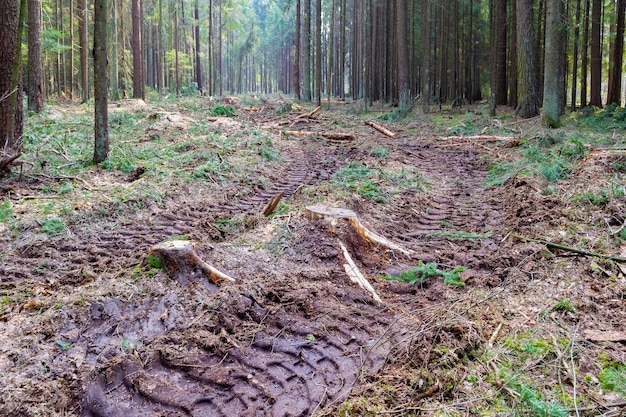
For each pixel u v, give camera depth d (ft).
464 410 9.71
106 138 32.86
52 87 104.53
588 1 71.97
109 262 18.26
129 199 25.52
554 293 14.62
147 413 10.62
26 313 13.84
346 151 44.42
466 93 97.30
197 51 122.62
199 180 30.91
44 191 26.53
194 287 15.51
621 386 10.11
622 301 13.87
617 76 67.10
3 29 27.73
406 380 10.84
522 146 39.75
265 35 250.78
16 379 10.81
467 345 11.84
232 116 62.64
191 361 12.29
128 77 111.45
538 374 10.73
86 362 11.93
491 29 79.30
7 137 28.50
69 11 92.58
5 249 19.04
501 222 22.88
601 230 18.76
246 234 21.16
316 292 15.67
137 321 13.84
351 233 19.40
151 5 120.98
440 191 30.30
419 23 104.32
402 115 68.59
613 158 25.07
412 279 17.39
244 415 10.41
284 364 12.25
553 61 46.29
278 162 39.42
